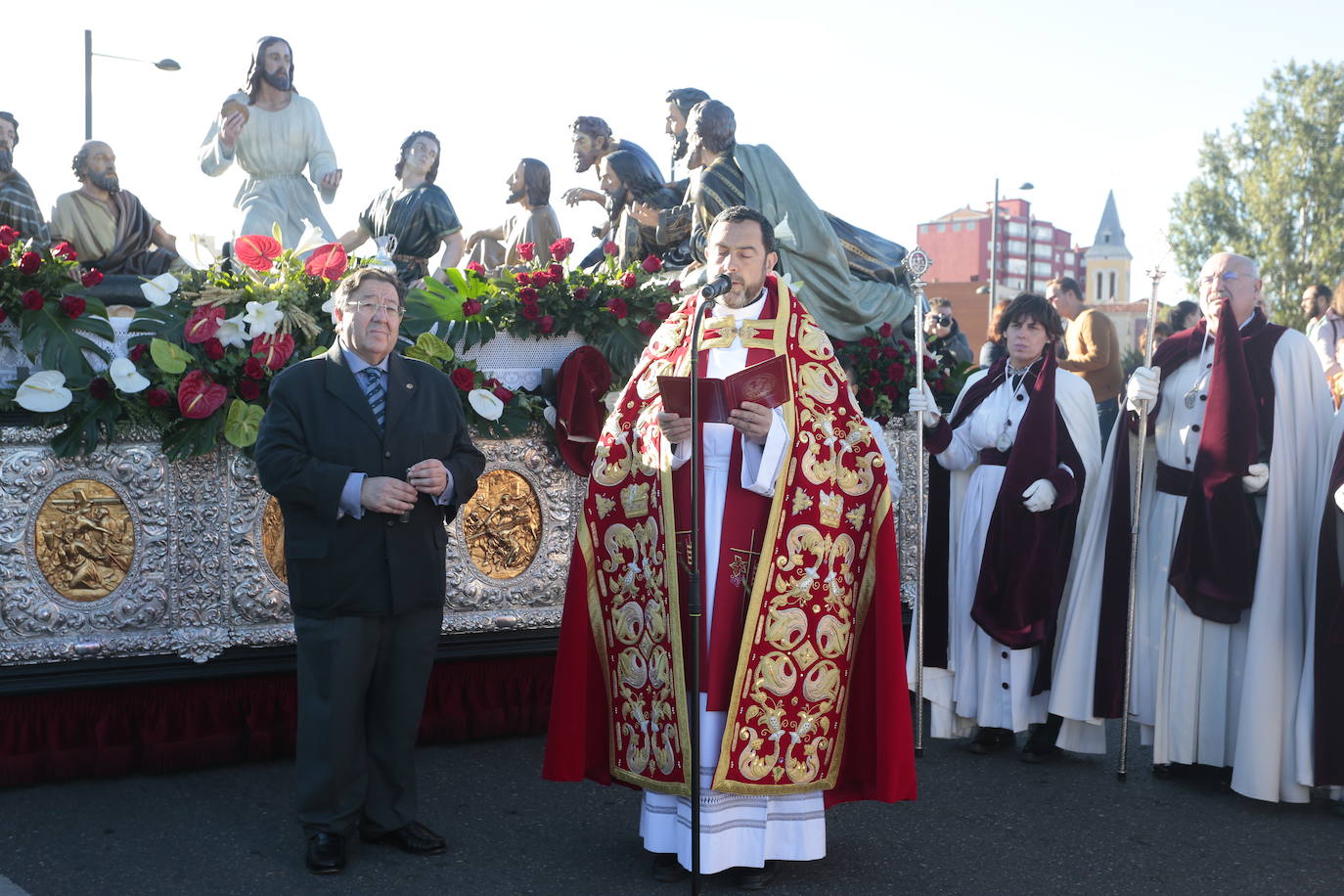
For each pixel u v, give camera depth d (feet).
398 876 12.84
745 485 12.57
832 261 21.34
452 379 17.01
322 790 12.86
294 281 16.72
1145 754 18.07
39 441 15.57
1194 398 16.65
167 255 24.52
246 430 16.07
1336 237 141.49
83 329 16.11
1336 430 15.81
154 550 16.10
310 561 12.76
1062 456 17.52
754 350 12.99
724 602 12.68
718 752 12.59
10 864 13.04
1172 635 16.51
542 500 18.01
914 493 20.53
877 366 20.48
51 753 15.64
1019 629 16.99
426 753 17.16
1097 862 13.57
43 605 15.66
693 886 11.61
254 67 26.76
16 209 22.72
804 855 12.91
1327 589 15.26
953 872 13.23
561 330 18.37
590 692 13.87
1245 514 15.90
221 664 16.33
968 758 17.60
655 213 23.79
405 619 13.19
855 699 13.44
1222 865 13.56
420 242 25.03
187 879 12.68
